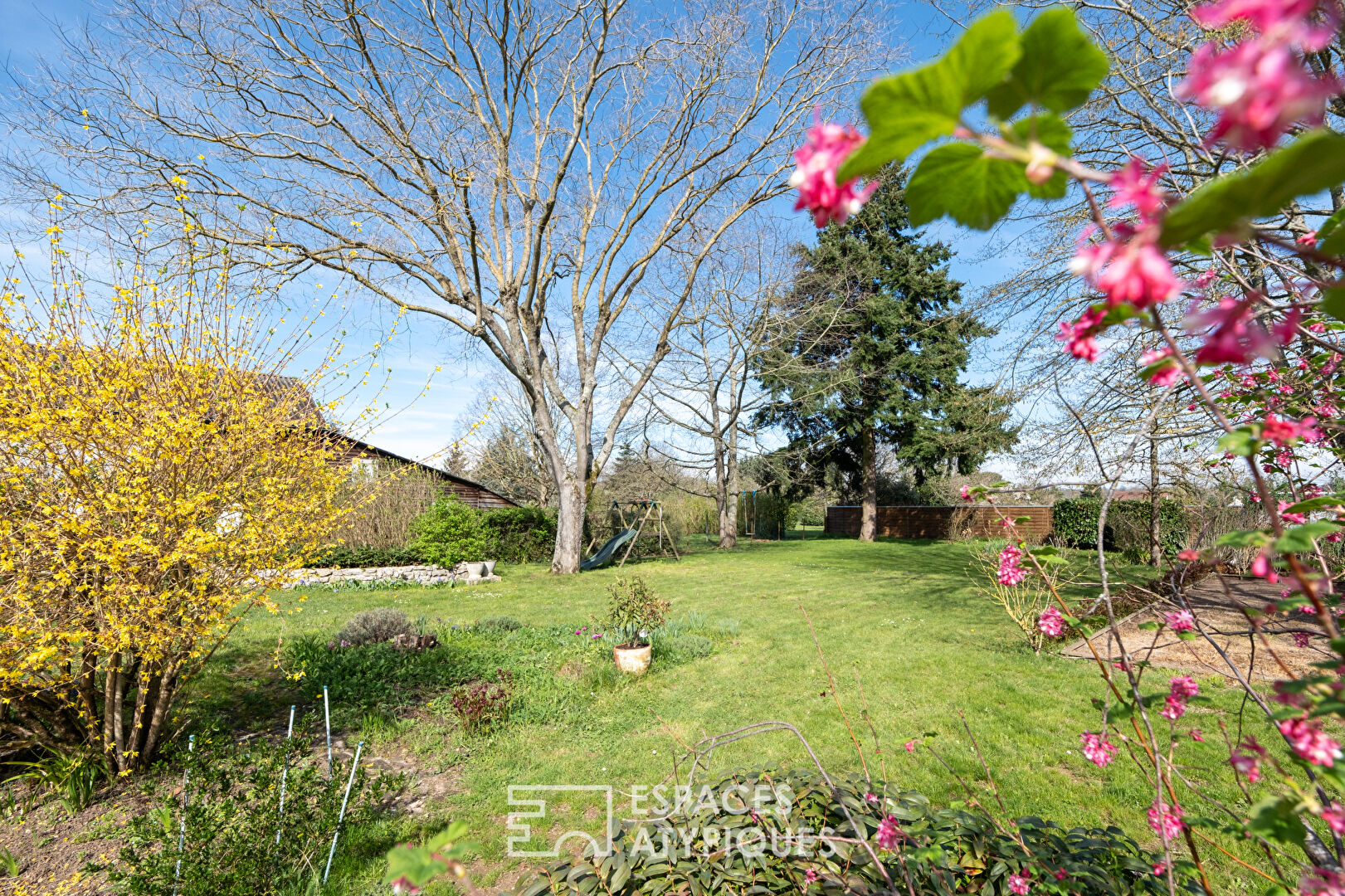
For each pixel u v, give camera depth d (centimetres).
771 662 688
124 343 404
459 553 1374
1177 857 209
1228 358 68
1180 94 47
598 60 1239
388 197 1194
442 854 105
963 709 528
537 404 1462
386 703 573
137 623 384
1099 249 64
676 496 2648
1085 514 1599
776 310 1856
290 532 450
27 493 377
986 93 63
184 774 407
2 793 400
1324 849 137
